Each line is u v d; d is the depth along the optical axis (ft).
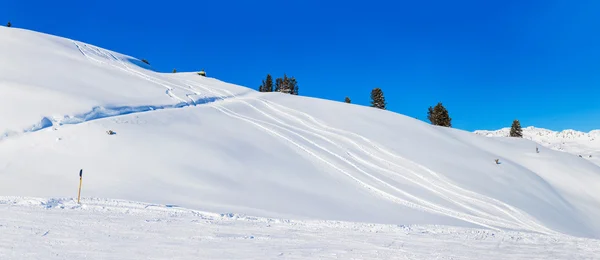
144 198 57.21
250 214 51.03
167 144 85.71
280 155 94.94
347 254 27.35
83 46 184.03
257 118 126.52
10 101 90.12
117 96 112.06
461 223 65.72
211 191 66.39
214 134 100.01
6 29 168.45
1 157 71.00
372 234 35.88
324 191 76.74
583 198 118.52
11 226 29.66
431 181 93.66
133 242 27.76
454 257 27.89
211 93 150.00
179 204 54.80
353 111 152.66
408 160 103.96
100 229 31.09
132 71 159.02
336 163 95.14
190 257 24.70
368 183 85.66
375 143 114.42
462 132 169.89
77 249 24.91
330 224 40.45
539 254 30.19
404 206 74.74
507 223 74.08
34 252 23.54
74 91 104.99
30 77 109.29
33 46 151.64
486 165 118.01
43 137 79.61
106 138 82.43
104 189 61.36
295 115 136.87
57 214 35.88
